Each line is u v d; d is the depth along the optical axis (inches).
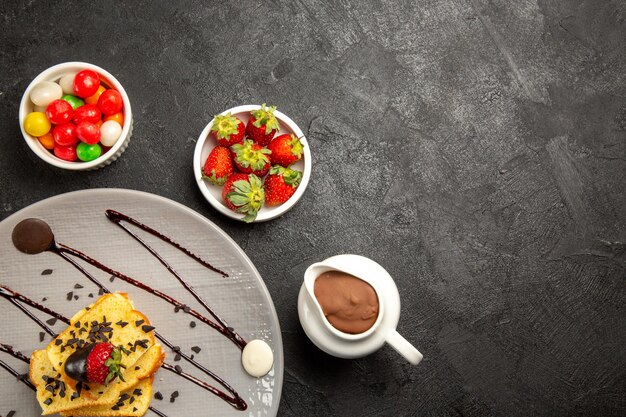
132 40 29.2
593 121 30.1
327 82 29.5
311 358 28.5
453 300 29.3
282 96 29.4
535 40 30.2
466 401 29.0
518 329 29.4
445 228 29.5
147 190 28.8
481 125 29.9
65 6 29.0
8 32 28.8
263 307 26.9
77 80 26.4
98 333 26.4
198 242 27.1
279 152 27.1
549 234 29.8
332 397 28.5
